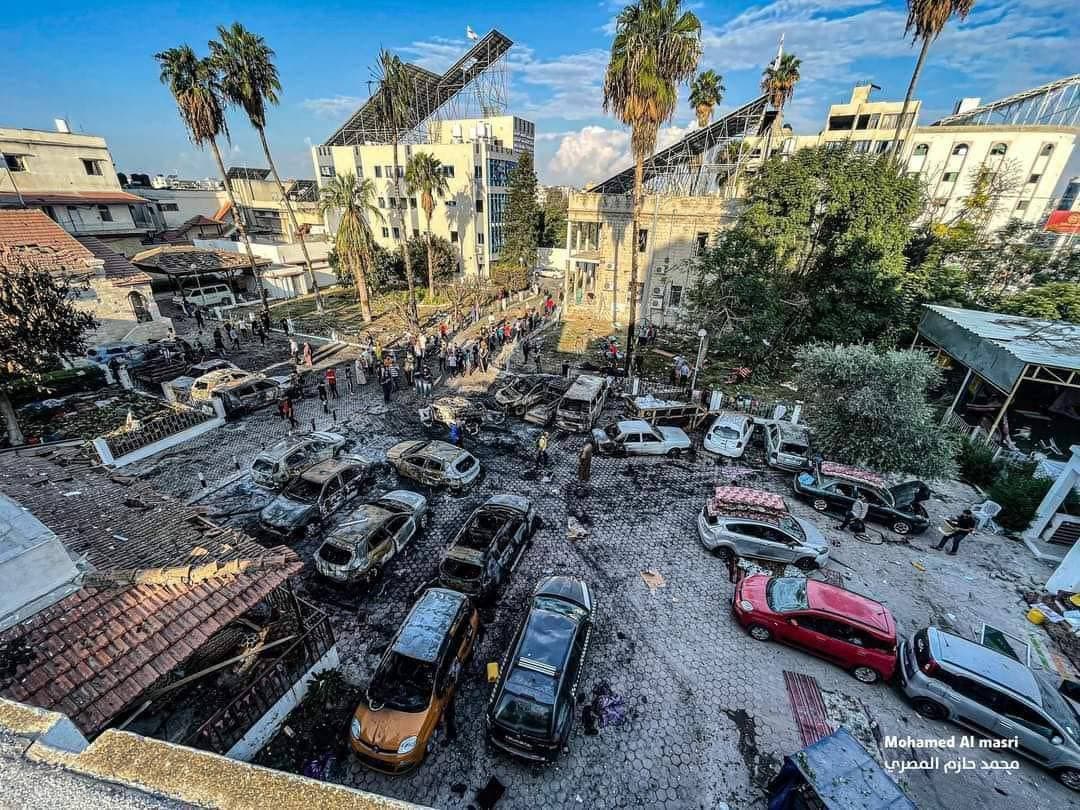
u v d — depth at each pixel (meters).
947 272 25.05
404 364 25.31
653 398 20.00
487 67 52.16
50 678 5.53
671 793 7.57
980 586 11.84
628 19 18.03
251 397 20.19
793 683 9.41
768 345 23.36
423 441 16.41
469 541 11.83
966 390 21.83
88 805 1.90
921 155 43.84
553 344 30.00
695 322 25.97
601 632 10.37
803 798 6.55
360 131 54.28
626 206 32.25
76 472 10.35
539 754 7.55
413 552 12.58
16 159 37.97
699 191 37.56
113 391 21.84
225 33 27.89
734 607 10.71
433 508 14.35
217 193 61.62
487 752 8.09
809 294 24.33
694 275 30.61
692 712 8.79
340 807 1.85
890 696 9.23
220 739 7.27
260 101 30.70
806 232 23.33
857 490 14.10
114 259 27.89
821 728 8.58
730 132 36.81
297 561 7.87
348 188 33.00
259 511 14.01
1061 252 26.86
